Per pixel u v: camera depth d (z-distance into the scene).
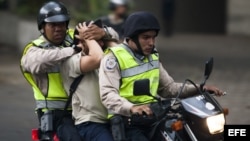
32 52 13.43
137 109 11.72
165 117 12.12
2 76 31.94
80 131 13.13
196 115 11.61
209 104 11.81
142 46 12.55
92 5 40.06
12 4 43.44
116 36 13.81
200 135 11.65
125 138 12.36
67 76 13.35
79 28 13.38
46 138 13.34
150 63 12.76
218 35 65.50
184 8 70.00
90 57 12.95
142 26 12.41
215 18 69.25
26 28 39.72
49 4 13.73
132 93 12.53
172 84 13.46
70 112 13.66
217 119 11.58
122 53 12.59
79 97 13.22
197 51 49.12
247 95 28.73
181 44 55.12
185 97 13.41
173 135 12.05
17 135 20.80
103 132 12.88
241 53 48.25
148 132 12.65
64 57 13.18
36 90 13.73
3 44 41.66
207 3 69.69
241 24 63.94
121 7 24.67
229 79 33.69
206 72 12.31
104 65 12.48
